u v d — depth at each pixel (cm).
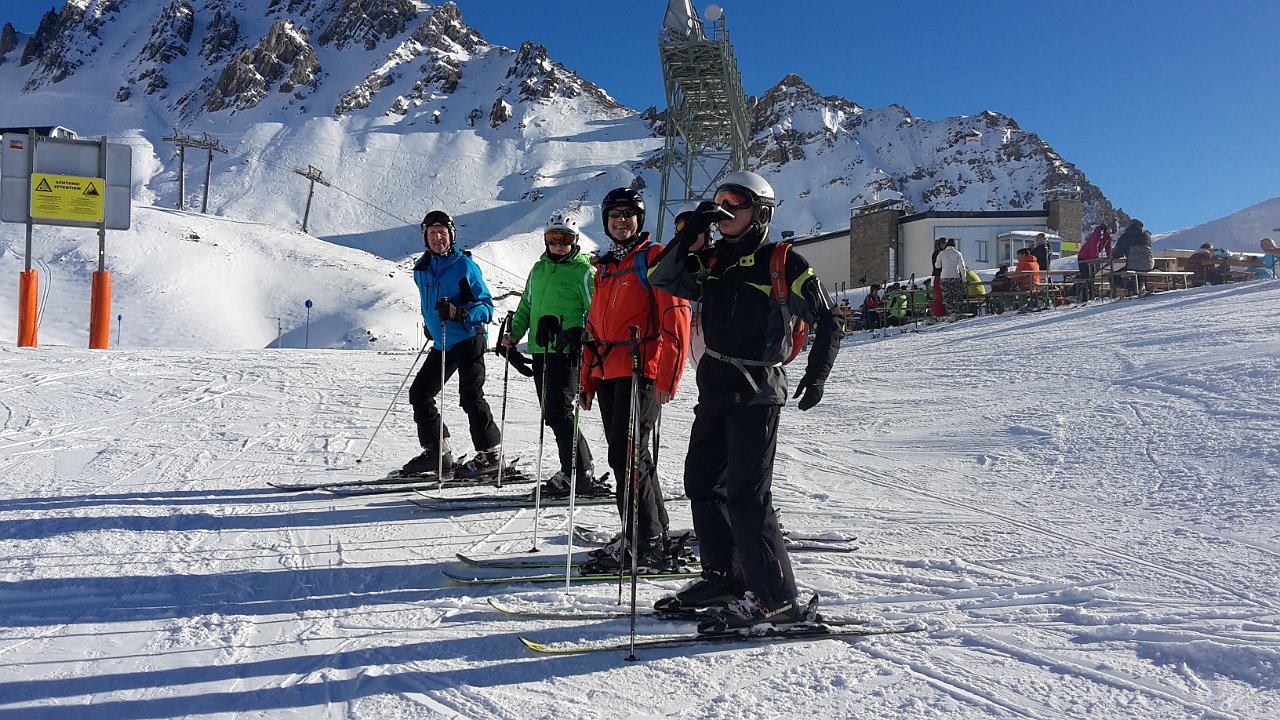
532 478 596
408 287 6569
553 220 505
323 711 259
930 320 1875
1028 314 1536
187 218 7275
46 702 266
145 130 18962
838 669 280
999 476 545
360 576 392
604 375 405
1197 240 3734
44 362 1200
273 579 388
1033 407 716
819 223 15125
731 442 311
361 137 18612
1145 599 323
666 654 298
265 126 18838
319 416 856
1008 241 3806
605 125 19925
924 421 737
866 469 596
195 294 5866
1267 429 533
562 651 298
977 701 253
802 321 317
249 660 299
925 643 299
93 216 1532
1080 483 505
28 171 1491
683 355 370
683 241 308
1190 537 393
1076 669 271
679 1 3597
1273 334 833
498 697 266
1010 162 17238
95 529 460
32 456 658
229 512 503
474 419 587
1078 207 4000
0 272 5697
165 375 1117
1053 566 369
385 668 291
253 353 1465
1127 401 677
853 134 18512
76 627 329
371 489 564
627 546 392
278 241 7131
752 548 307
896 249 4131
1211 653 272
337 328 5634
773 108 19288
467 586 378
